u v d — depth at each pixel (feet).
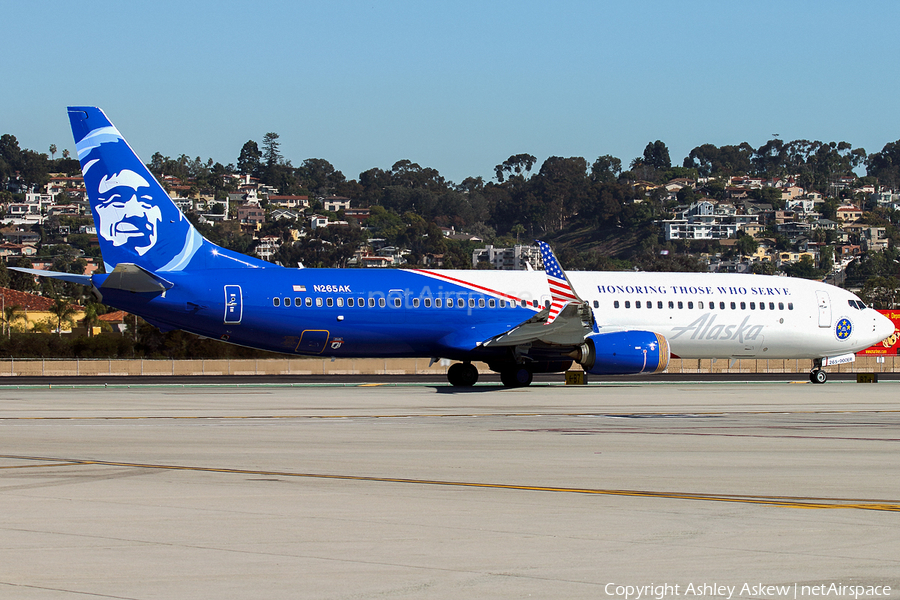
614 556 111.24
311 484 160.97
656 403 352.08
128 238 392.88
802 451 211.41
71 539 118.32
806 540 119.96
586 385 457.27
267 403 344.28
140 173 394.32
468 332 425.69
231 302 397.39
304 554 111.24
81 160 387.75
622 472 177.06
